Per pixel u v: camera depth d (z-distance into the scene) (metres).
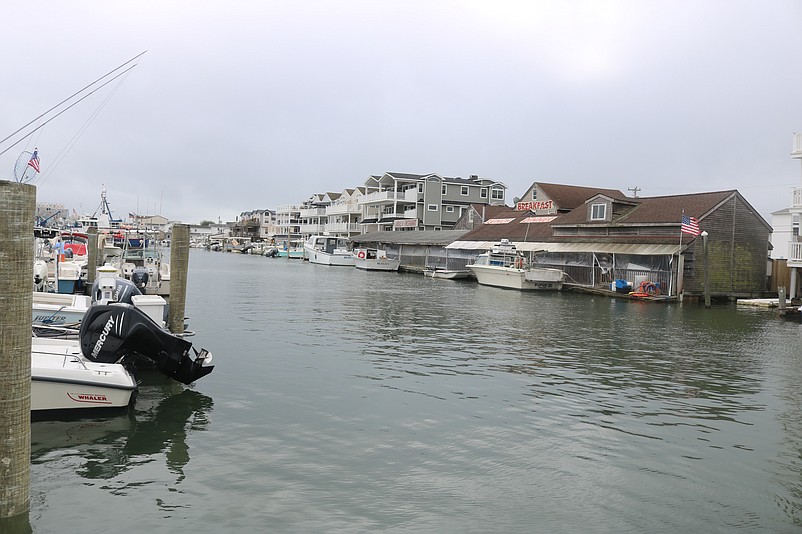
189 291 37.94
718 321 28.36
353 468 9.37
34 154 17.42
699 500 8.62
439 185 80.56
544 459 9.99
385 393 13.71
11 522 7.07
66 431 10.57
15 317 6.81
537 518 7.95
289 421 11.52
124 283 16.94
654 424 11.98
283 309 29.02
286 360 16.91
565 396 13.84
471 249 57.97
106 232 45.72
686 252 39.09
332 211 106.94
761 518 8.12
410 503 8.25
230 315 26.25
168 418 11.45
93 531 7.27
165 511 7.81
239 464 9.38
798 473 9.67
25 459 7.15
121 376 11.41
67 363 11.45
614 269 42.78
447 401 13.20
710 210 39.78
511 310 31.19
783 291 30.80
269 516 7.76
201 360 13.53
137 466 9.20
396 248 75.06
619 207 47.84
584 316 29.23
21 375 6.95
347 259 80.19
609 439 11.02
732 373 16.69
